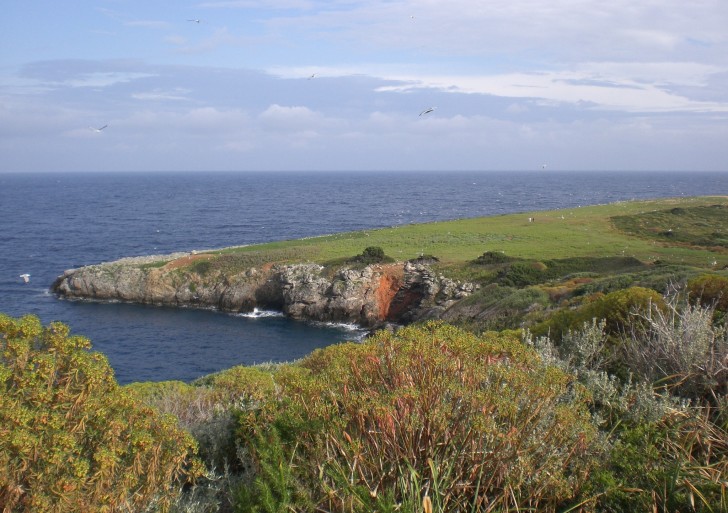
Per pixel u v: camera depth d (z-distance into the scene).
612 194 186.00
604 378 6.00
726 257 44.19
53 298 50.56
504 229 63.94
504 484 4.05
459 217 114.31
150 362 33.97
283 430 4.77
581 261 43.62
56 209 136.25
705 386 5.76
